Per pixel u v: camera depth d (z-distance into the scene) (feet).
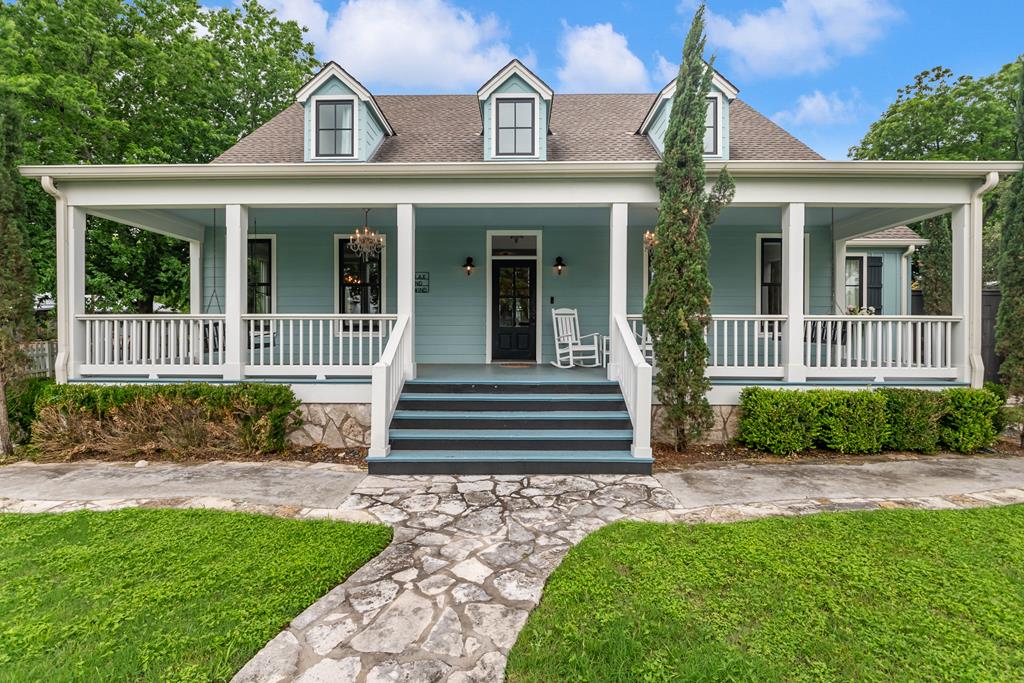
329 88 24.43
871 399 18.13
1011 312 18.81
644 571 9.21
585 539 10.70
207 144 43.65
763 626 7.54
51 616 7.72
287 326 28.14
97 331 19.99
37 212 31.86
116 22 39.73
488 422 17.99
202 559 9.64
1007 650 6.97
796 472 15.94
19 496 13.66
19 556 9.78
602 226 27.84
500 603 8.35
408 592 8.69
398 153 25.99
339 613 8.04
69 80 33.78
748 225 27.53
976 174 18.85
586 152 25.58
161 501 13.19
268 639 7.32
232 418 18.10
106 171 18.92
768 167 18.78
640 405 16.30
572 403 18.89
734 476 15.56
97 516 11.86
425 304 28.07
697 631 7.43
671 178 18.28
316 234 27.96
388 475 15.89
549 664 6.77
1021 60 18.93
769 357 27.81
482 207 21.43
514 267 28.37
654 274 18.53
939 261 33.42
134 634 7.32
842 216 25.75
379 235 25.61
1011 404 21.58
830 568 9.24
